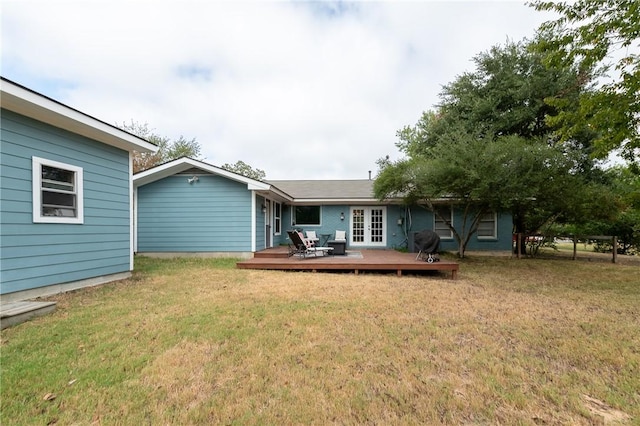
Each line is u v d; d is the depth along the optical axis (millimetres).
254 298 4789
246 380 2361
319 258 8609
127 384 2275
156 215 9562
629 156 6258
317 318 3834
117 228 6137
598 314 4203
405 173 9867
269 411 1991
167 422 1877
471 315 4074
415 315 4035
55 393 2148
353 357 2773
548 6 5465
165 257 9469
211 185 9484
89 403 2045
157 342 3041
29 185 4398
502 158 7945
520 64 12219
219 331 3352
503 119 12031
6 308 3686
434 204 12141
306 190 13883
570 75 10828
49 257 4695
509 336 3359
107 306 4258
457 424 1896
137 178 8953
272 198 11484
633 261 10438
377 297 4953
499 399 2166
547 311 4328
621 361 2783
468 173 8000
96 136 5488
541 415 2004
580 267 8938
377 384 2334
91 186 5496
